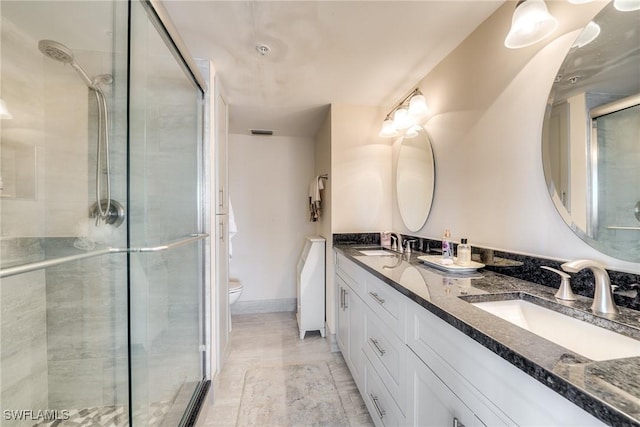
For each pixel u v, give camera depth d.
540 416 0.52
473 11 1.35
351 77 2.00
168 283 1.51
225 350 2.21
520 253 1.19
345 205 2.48
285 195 3.51
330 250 2.54
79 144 1.30
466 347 0.74
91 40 1.25
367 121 2.51
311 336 2.71
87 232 1.31
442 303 0.87
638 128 0.80
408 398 1.06
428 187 1.96
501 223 1.32
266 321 3.11
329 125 2.54
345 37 1.54
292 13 1.34
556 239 1.05
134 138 1.31
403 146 2.35
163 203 1.46
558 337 0.85
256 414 1.62
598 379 0.46
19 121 1.19
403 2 1.27
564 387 0.46
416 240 2.09
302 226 3.54
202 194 1.82
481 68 1.44
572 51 1.00
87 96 1.29
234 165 3.41
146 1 1.17
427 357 0.93
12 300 1.21
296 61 1.79
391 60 1.78
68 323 1.36
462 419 0.75
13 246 1.19
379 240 2.49
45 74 1.25
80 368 1.37
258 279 3.44
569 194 1.00
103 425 1.34
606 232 0.88
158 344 1.41
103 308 1.36
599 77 0.91
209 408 1.67
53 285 1.34
